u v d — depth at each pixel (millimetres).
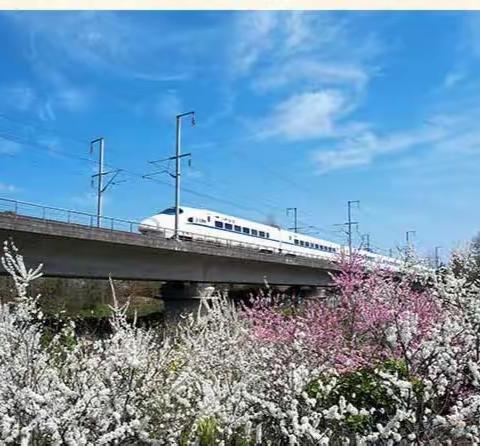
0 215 19734
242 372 5242
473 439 3744
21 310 5012
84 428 3525
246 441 3842
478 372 4078
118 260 26047
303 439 3729
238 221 42562
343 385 4621
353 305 8508
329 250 54719
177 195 37906
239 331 7750
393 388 4227
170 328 11992
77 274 24031
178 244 28484
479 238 12469
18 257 5785
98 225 26234
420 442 3773
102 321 12141
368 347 7059
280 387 4105
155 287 42000
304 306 14242
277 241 46094
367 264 10539
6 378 3889
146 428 3770
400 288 8602
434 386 4090
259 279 35938
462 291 6004
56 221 21922
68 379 4211
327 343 7145
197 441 3777
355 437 3861
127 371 3980
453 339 4504
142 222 38125
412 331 4512
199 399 4301
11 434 3338
